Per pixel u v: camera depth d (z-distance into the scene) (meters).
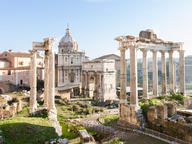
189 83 119.25
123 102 32.88
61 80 94.75
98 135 29.52
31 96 32.22
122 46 32.41
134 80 30.62
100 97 69.56
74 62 96.88
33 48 32.12
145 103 32.44
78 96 78.81
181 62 40.75
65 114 43.56
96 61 73.06
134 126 29.42
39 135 22.92
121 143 22.75
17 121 26.03
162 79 40.50
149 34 35.75
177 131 24.62
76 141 23.94
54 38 31.64
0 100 42.84
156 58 38.38
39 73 80.81
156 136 25.69
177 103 35.75
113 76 73.31
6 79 64.00
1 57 74.44
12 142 20.84
